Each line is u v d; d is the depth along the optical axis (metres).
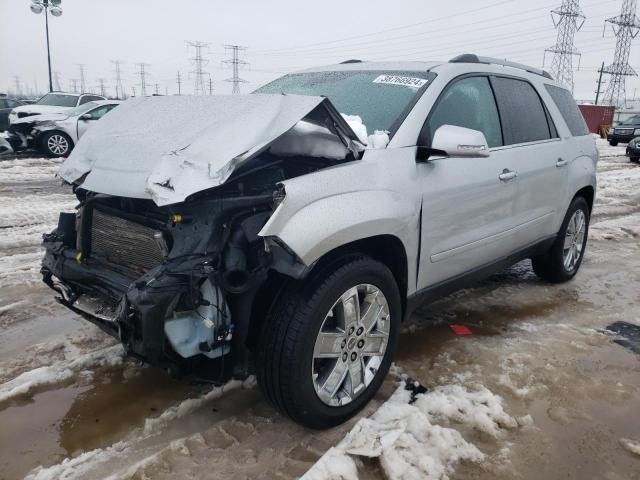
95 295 2.73
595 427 2.78
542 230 4.36
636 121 24.08
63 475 2.32
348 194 2.57
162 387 3.02
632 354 3.57
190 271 2.24
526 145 4.02
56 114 13.70
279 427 2.70
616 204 9.16
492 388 3.11
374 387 2.84
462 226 3.34
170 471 2.36
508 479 2.39
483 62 3.88
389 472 2.35
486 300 4.51
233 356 2.45
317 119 2.63
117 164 2.71
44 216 6.93
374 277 2.69
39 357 3.30
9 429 2.63
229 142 2.42
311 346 2.42
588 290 4.84
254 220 2.38
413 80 3.37
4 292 4.30
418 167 2.98
